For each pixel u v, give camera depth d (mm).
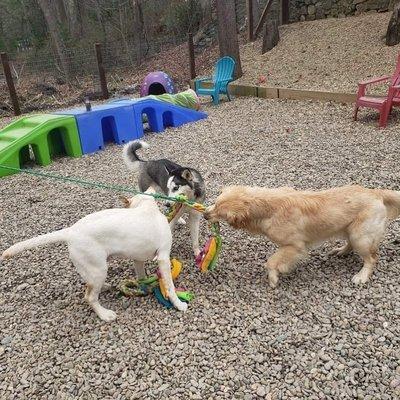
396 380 1459
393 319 1743
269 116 5379
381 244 2277
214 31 10438
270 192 2025
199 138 4855
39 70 10875
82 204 3311
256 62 7801
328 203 1965
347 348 1618
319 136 4297
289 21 9094
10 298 2164
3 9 12711
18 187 3895
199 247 2445
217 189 3279
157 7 12227
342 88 5680
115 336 1817
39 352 1771
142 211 1885
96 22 12312
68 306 2057
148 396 1506
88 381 1600
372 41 6863
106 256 1823
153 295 2061
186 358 1658
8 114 7797
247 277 2137
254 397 1461
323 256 2271
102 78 8273
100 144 4938
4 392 1591
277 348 1660
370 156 3547
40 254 2572
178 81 8898
